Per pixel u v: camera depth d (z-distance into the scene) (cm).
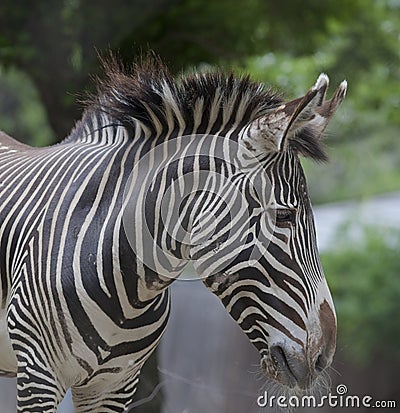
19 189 814
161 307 806
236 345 2030
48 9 1465
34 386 760
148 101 749
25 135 3491
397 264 2900
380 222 3284
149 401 1309
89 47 1470
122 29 1490
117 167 768
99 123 830
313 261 700
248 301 696
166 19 1549
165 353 2144
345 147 3453
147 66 783
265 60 2067
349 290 2866
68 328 756
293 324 683
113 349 778
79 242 757
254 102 727
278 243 685
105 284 752
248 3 1641
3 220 802
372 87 2305
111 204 760
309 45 1858
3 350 816
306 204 707
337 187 4544
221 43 1591
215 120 733
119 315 762
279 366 691
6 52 1457
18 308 766
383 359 2811
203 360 2064
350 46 2041
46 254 761
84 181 779
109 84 789
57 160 818
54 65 1480
